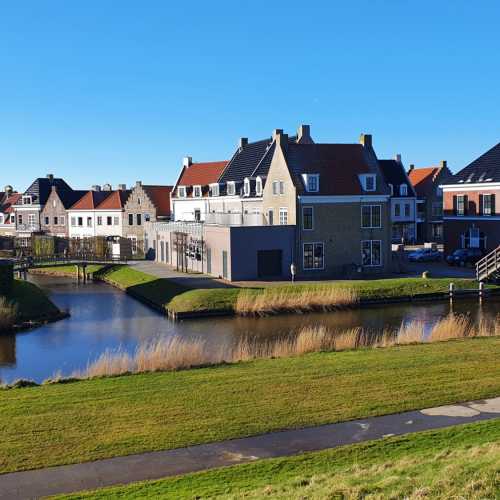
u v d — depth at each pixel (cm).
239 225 5138
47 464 1321
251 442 1429
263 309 3797
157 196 8256
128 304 4372
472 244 5553
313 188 4944
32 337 3250
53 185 8912
